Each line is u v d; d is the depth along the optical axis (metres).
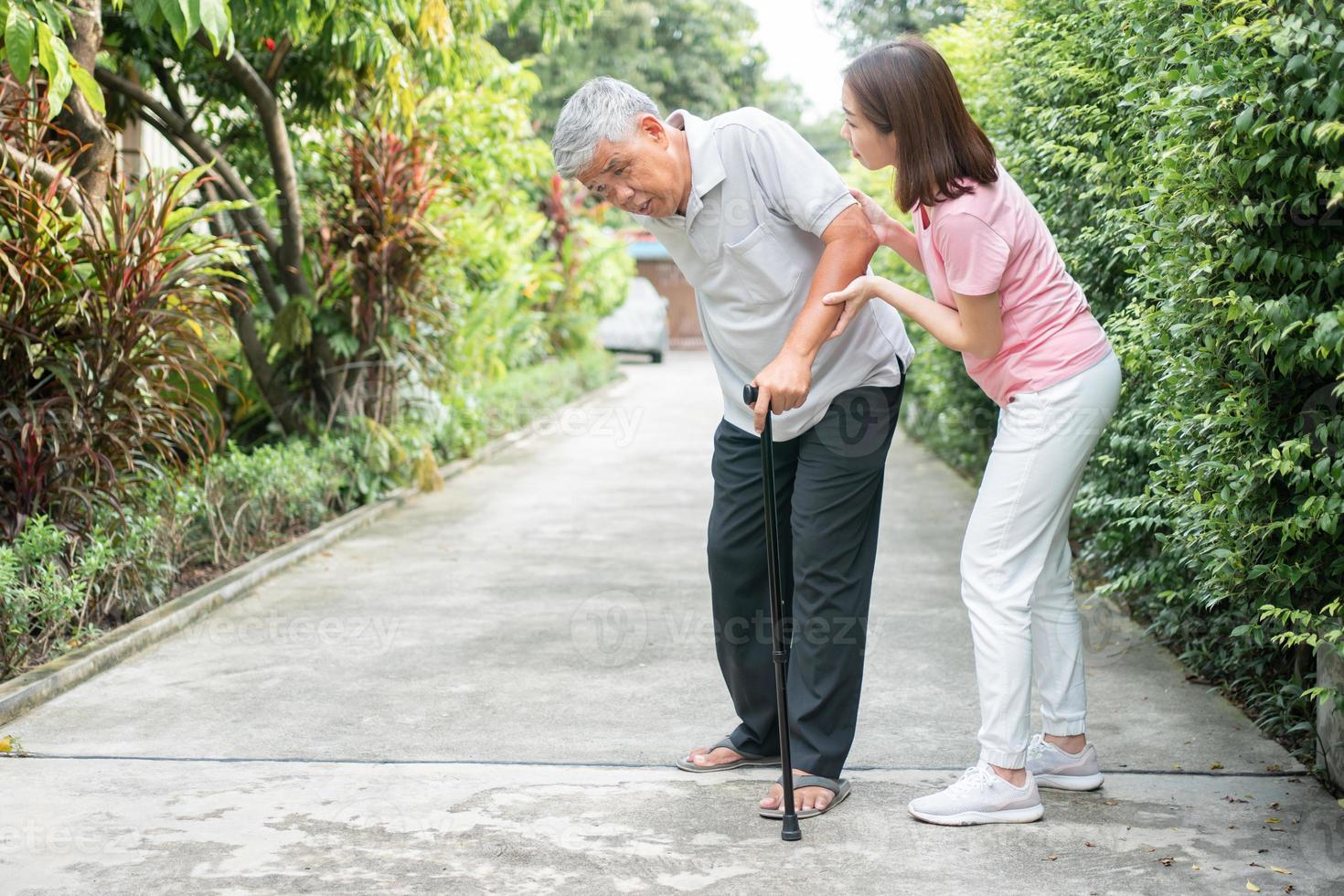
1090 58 4.08
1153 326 3.24
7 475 4.50
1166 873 2.55
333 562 5.97
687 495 8.02
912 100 2.64
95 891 2.52
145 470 5.06
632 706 3.76
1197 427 3.03
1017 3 4.73
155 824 2.86
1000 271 2.66
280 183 7.14
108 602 4.51
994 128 5.41
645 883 2.54
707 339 3.09
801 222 2.81
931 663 4.18
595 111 2.72
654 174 2.76
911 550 6.11
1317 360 2.60
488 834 2.80
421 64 7.38
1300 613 2.63
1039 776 3.02
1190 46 2.90
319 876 2.58
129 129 8.48
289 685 3.99
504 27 21.22
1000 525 2.80
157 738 3.47
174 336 4.89
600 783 3.12
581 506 7.61
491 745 3.40
